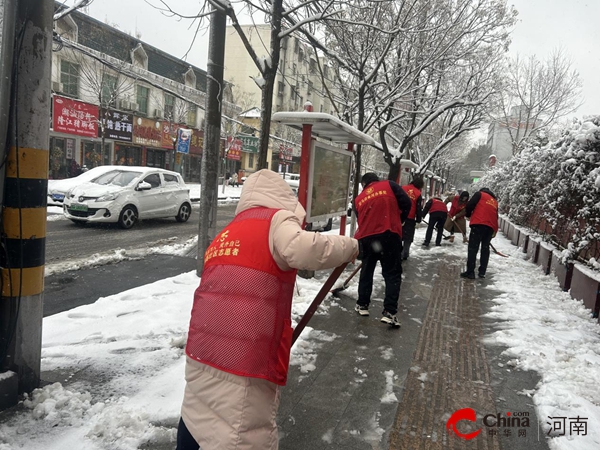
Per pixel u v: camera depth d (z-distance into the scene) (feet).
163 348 12.59
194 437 6.16
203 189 20.42
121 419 8.77
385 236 15.62
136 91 91.04
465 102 33.88
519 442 9.19
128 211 37.09
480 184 85.25
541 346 14.17
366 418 9.87
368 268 16.58
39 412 8.84
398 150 36.50
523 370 12.66
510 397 11.07
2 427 8.41
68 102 74.90
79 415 8.97
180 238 34.17
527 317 17.35
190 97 106.63
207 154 20.21
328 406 10.30
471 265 24.85
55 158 77.05
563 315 17.74
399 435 9.28
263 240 6.32
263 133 20.95
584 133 19.44
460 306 19.04
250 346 6.00
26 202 9.05
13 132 8.81
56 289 19.38
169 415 9.24
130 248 29.22
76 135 79.00
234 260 6.28
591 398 10.92
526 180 35.60
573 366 12.72
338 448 8.75
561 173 22.09
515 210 41.63
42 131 9.18
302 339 14.05
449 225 39.96
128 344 12.76
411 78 34.37
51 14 9.09
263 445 6.08
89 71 75.25
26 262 9.20
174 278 20.21
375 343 14.21
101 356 11.93
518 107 86.02
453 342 14.67
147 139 95.55
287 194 7.13
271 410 6.25
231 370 5.95
